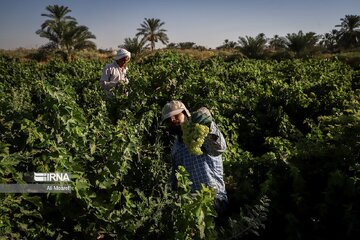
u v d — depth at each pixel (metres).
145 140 4.67
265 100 7.49
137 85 6.20
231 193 3.69
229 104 7.01
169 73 6.75
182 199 2.61
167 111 3.36
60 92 3.15
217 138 3.12
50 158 2.72
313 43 30.81
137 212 2.76
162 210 2.80
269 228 3.17
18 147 3.06
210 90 7.39
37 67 15.57
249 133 6.02
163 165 3.55
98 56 38.12
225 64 14.45
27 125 2.89
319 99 7.51
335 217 2.93
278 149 4.41
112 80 6.43
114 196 2.70
